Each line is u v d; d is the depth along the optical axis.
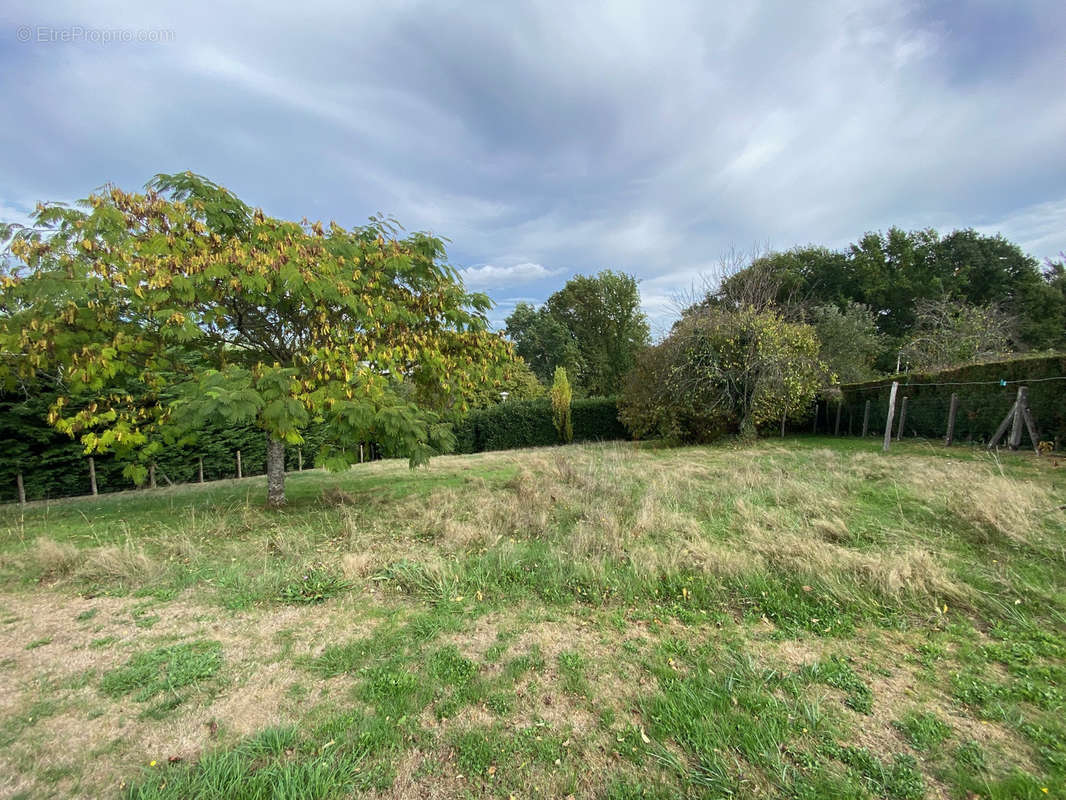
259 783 1.75
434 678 2.46
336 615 3.24
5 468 8.38
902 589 3.34
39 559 4.24
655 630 2.99
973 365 10.66
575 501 6.23
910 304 24.98
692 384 14.24
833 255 27.66
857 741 1.98
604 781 1.79
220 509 6.64
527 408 20.86
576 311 32.03
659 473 8.33
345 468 6.39
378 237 6.89
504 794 1.73
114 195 5.33
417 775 1.82
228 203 5.95
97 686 2.42
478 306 7.66
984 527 4.42
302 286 5.50
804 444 13.21
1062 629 2.88
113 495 9.03
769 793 1.71
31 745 1.98
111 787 1.76
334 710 2.22
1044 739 1.97
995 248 25.97
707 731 2.03
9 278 4.93
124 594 3.62
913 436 12.44
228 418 4.82
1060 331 22.59
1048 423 8.85
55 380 7.21
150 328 5.84
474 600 3.46
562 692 2.35
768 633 2.93
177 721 2.14
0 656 2.73
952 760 1.87
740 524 5.04
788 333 13.44
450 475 9.85
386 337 6.72
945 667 2.54
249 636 2.96
